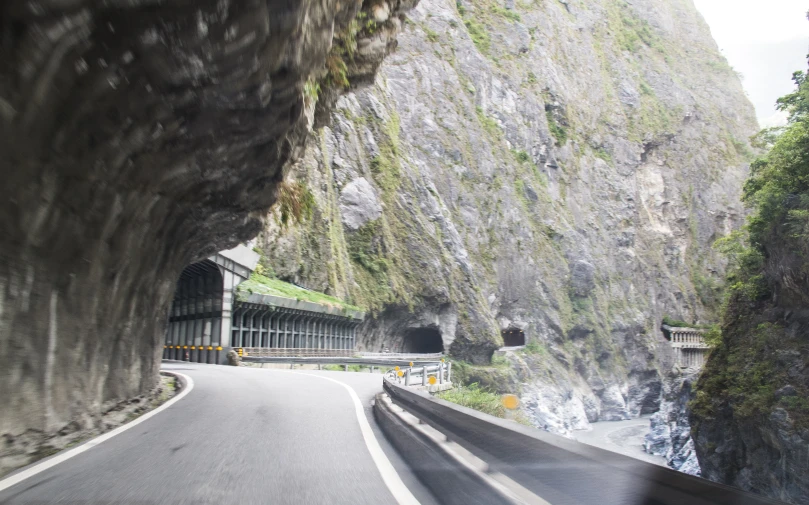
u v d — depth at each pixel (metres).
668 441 70.56
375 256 71.12
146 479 6.17
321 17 7.84
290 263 54.47
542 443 4.00
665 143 153.75
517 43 131.25
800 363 34.94
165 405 12.86
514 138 117.88
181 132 8.07
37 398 7.33
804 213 35.62
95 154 6.95
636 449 74.75
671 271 140.75
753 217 43.22
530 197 114.25
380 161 78.56
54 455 7.28
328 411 12.14
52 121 5.92
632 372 120.12
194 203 11.52
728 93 179.88
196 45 6.16
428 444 6.41
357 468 6.81
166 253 12.54
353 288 65.62
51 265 7.21
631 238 135.50
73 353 8.38
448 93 102.81
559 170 127.31
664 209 146.88
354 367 45.50
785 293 39.38
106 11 5.32
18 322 6.64
